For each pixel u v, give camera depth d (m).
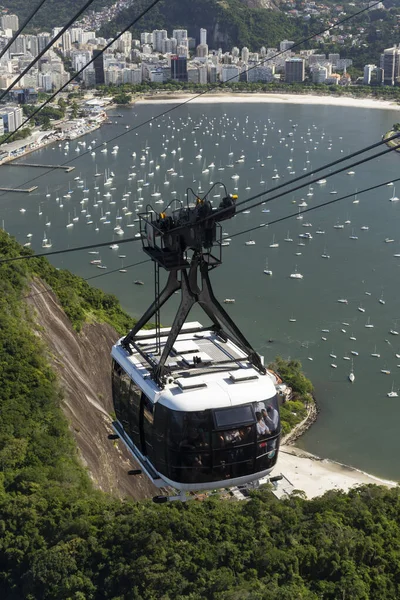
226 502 76.75
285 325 140.75
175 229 28.89
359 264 169.50
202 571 61.72
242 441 27.36
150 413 28.55
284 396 113.75
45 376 89.50
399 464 102.88
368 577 64.44
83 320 113.31
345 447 106.06
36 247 187.38
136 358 30.73
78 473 75.62
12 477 73.56
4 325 94.00
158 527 66.44
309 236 186.00
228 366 29.22
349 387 120.81
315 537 68.00
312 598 60.03
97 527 67.56
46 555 63.94
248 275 163.12
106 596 61.22
